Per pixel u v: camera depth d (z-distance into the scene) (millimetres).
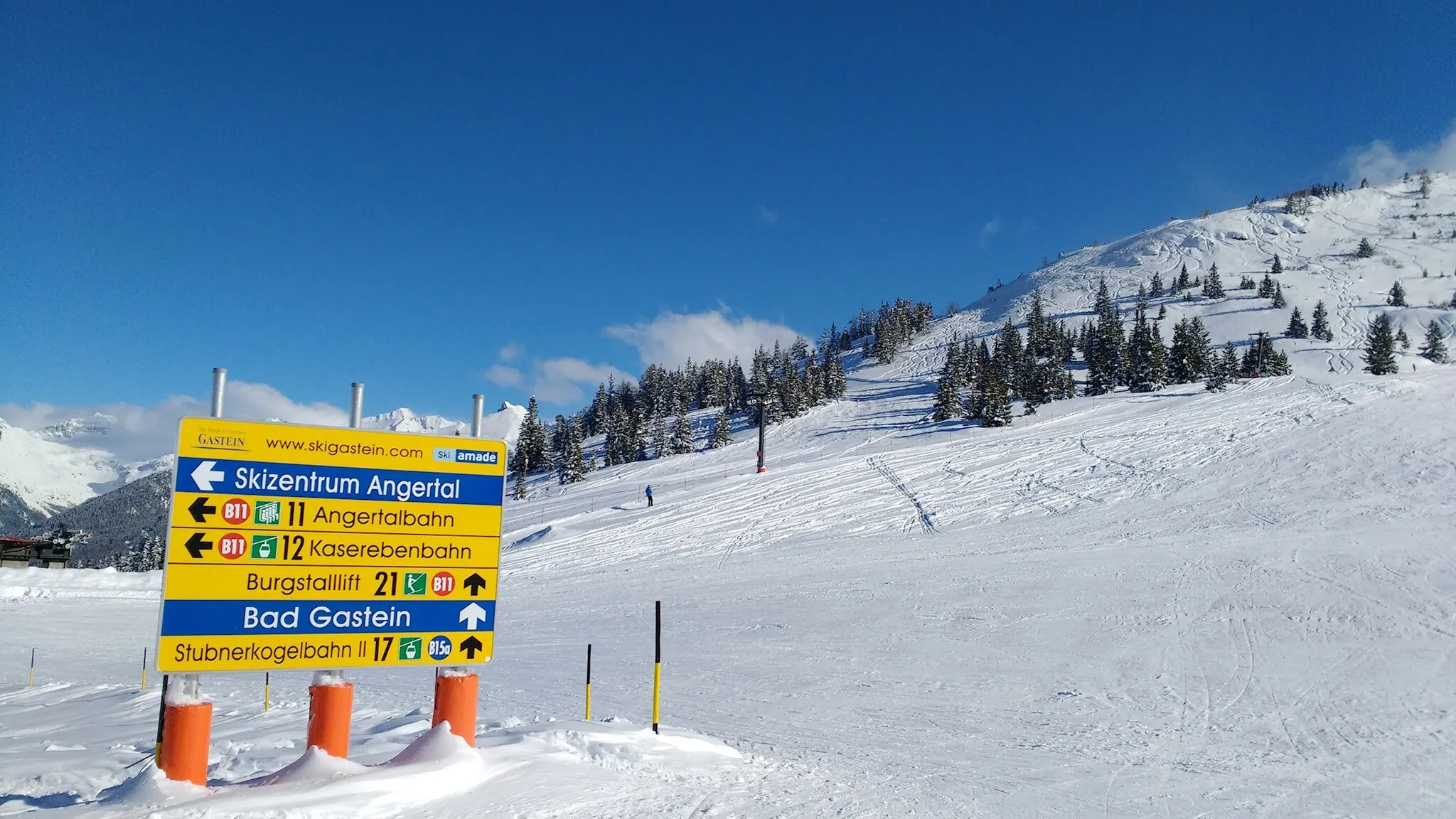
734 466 64000
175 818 5762
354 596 7312
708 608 25109
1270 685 14203
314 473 7266
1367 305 155500
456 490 7812
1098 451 49062
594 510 49688
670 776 8211
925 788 8641
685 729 11680
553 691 14922
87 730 12203
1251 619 18875
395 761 7418
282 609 7035
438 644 7602
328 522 7273
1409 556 23516
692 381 133500
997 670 16141
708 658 18078
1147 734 11586
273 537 7062
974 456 52125
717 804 7457
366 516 7426
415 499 7637
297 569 7121
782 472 53344
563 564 36688
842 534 38344
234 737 10688
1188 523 32688
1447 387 55438
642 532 41219
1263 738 11336
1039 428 60094
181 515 6766
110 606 33938
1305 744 11016
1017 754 10508
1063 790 8836
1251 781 9328
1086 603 21734
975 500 42156
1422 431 42938
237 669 6812
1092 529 33531
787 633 20625
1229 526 31156
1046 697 14031
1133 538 30953
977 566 28125
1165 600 21297
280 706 13727
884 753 10391
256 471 7062
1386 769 9852
